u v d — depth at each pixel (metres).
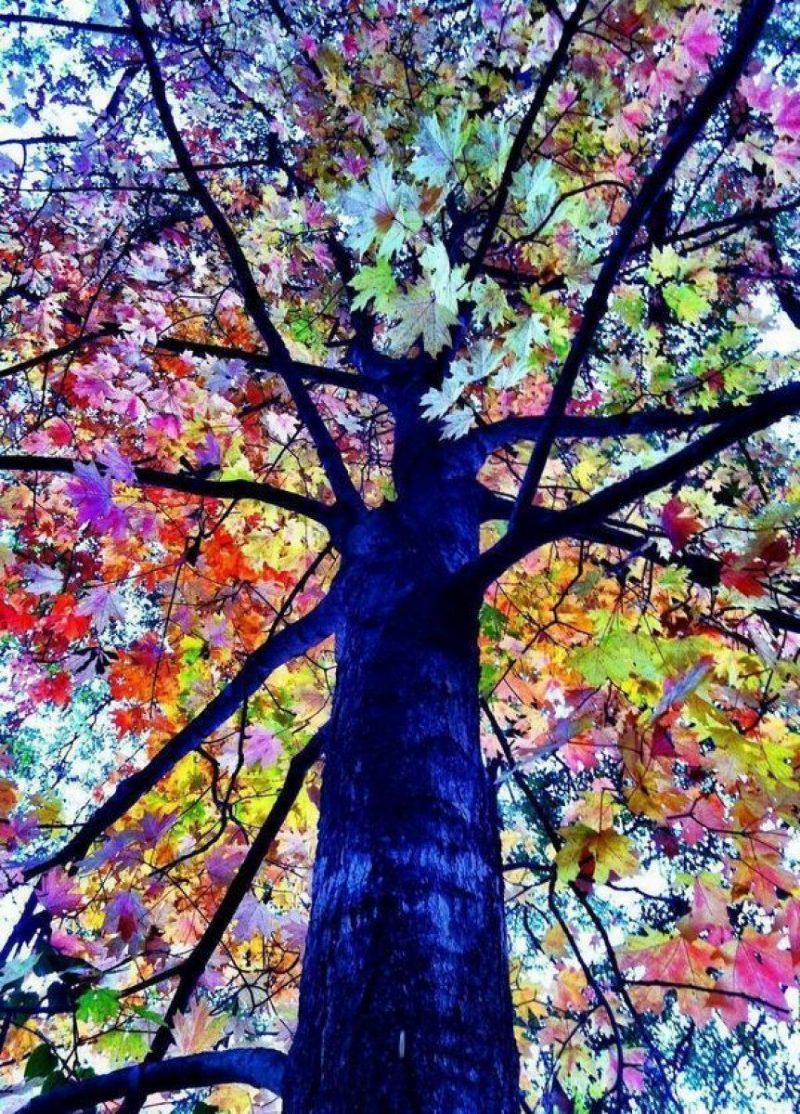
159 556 4.11
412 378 3.12
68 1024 2.52
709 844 3.37
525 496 1.59
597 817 1.97
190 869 3.46
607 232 1.95
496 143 1.61
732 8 2.48
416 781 1.41
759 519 1.85
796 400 1.34
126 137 4.75
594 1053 3.04
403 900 1.22
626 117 2.82
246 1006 2.76
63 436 3.98
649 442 3.23
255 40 4.31
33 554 4.28
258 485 2.47
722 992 1.98
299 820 3.37
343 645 1.92
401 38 3.97
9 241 4.51
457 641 1.74
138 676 3.71
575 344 1.42
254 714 3.42
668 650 2.01
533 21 3.15
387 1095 0.99
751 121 2.72
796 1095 4.18
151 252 4.14
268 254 4.14
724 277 4.24
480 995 1.15
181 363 4.31
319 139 4.24
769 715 2.58
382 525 2.24
